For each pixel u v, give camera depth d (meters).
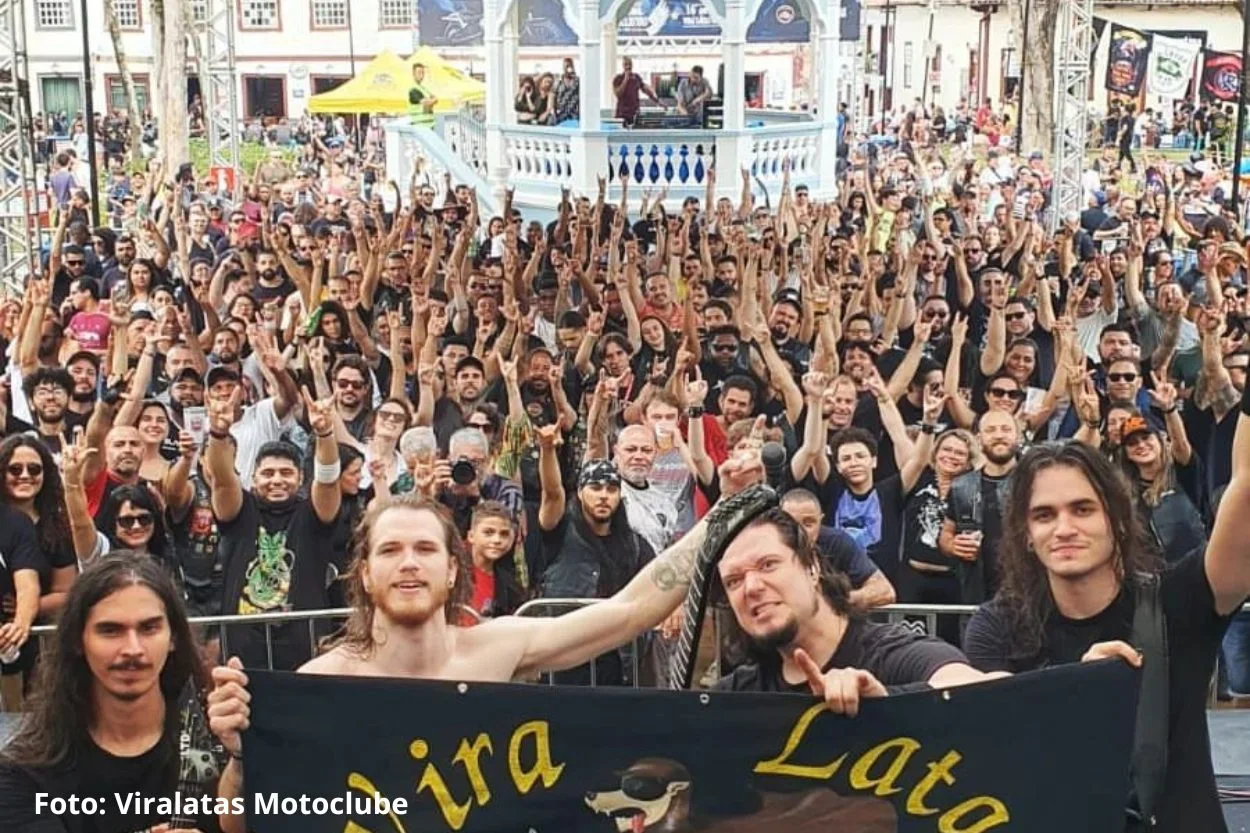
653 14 27.47
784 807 3.93
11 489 7.07
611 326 13.63
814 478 8.23
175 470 7.62
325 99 39.84
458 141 29.44
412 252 16.55
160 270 15.84
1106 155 41.34
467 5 28.62
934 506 7.85
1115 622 3.98
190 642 4.16
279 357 9.77
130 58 53.94
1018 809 3.85
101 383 11.50
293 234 18.09
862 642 4.07
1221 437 9.64
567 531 7.37
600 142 24.17
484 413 9.43
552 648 4.44
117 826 4.02
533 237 17.69
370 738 3.96
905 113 50.09
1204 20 55.50
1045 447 4.07
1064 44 22.33
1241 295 15.13
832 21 25.44
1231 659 7.24
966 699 3.84
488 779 3.98
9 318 13.45
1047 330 13.27
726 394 9.55
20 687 7.01
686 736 3.94
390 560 4.26
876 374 9.91
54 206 26.94
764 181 24.72
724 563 4.06
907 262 14.70
